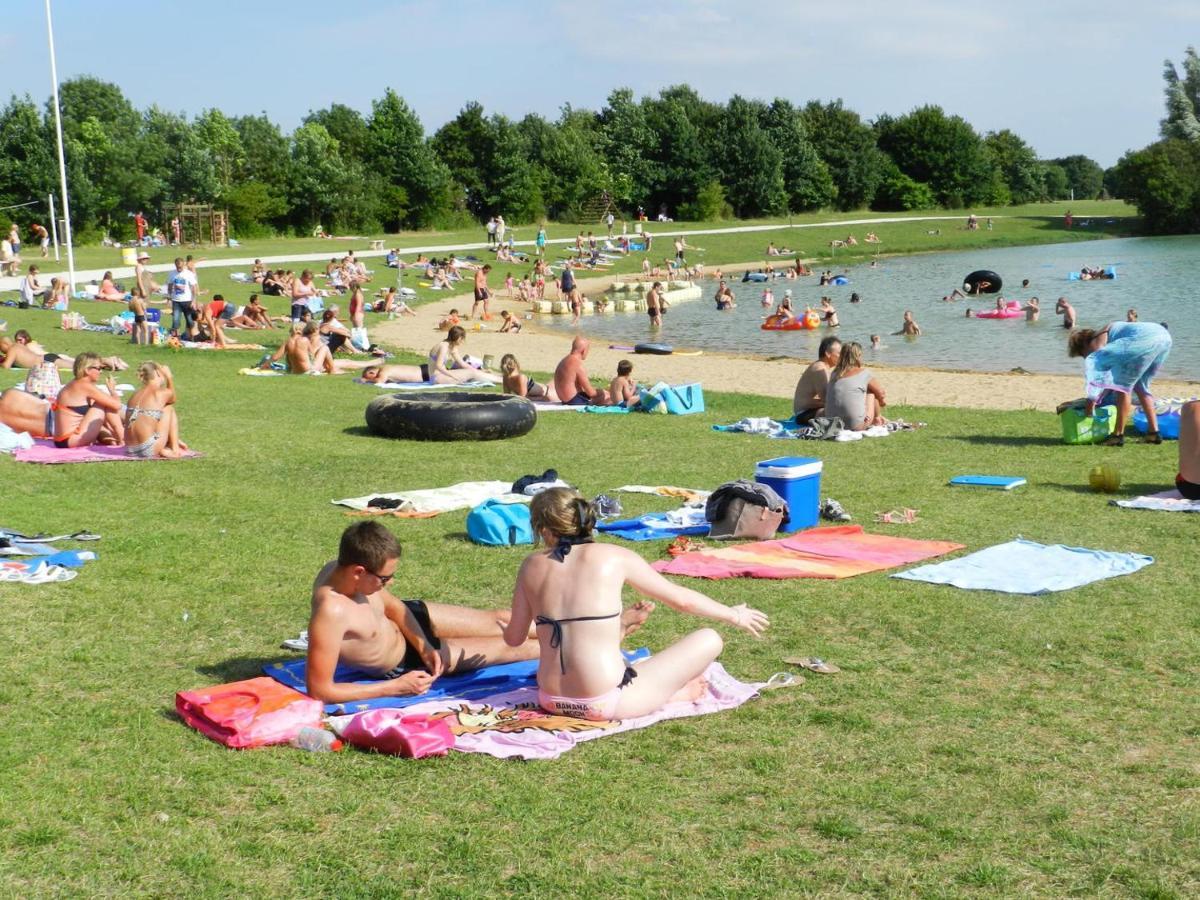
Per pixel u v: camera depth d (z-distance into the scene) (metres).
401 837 4.70
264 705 5.75
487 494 11.65
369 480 12.52
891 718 5.97
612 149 101.25
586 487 12.14
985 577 8.46
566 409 18.33
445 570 8.92
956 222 98.56
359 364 24.11
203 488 11.98
